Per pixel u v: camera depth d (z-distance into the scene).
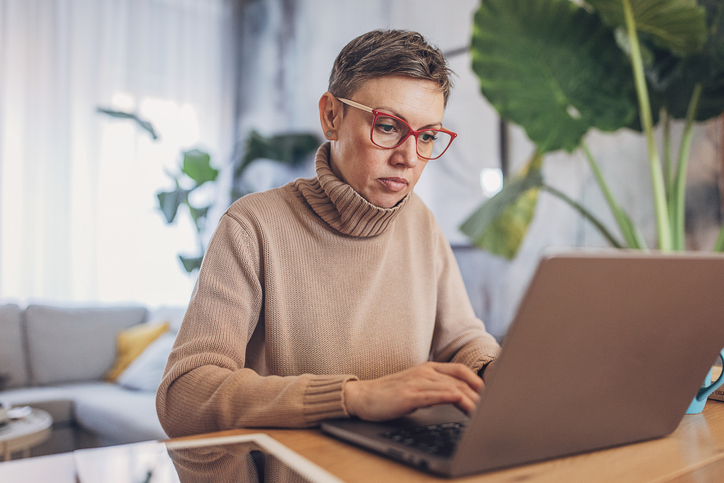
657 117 2.14
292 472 0.49
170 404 0.74
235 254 0.88
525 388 0.47
